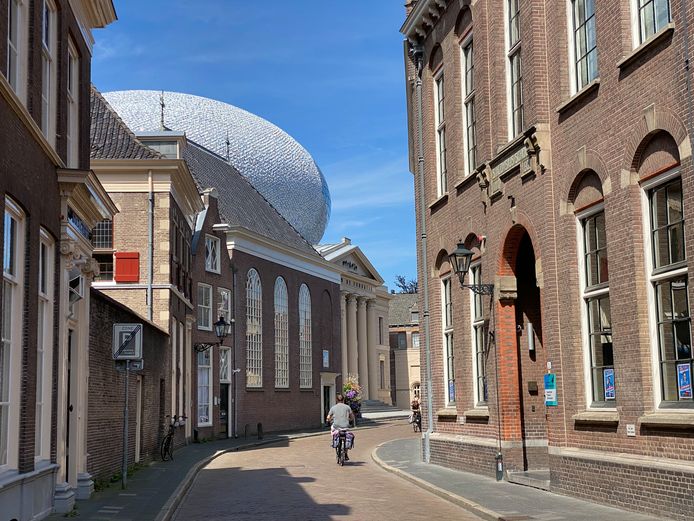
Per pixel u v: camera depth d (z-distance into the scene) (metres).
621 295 12.66
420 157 23.41
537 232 15.55
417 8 22.14
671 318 11.76
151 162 30.31
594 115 13.56
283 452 30.59
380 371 77.38
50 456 13.26
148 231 30.31
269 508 14.52
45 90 13.66
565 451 14.32
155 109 81.44
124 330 16.92
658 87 11.71
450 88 20.67
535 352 17.69
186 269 34.69
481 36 18.45
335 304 57.88
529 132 15.47
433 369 22.12
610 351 13.44
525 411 17.44
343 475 20.77
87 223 16.36
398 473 20.17
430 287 22.30
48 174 13.06
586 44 14.22
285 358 49.00
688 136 10.97
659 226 12.04
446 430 21.08
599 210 13.78
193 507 15.08
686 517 10.86
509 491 15.32
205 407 38.41
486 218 18.23
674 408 11.55
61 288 13.95
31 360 11.80
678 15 11.20
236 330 42.38
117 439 19.41
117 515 13.22
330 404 56.12
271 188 81.94
